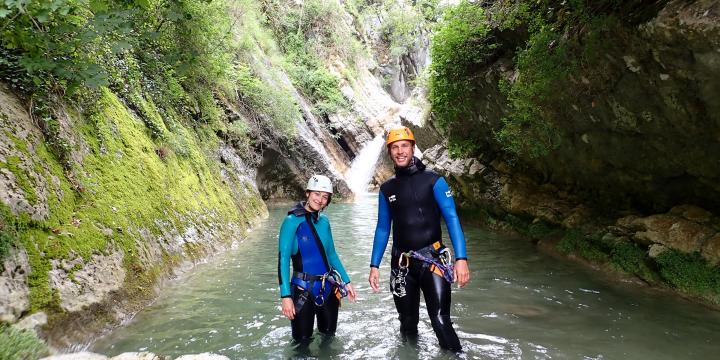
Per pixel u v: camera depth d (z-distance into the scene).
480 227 10.28
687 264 4.50
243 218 9.70
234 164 11.77
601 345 3.13
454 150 10.91
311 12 28.00
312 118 21.58
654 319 3.70
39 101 3.82
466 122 9.91
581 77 4.98
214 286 4.78
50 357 2.35
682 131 4.33
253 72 15.54
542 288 4.76
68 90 3.81
